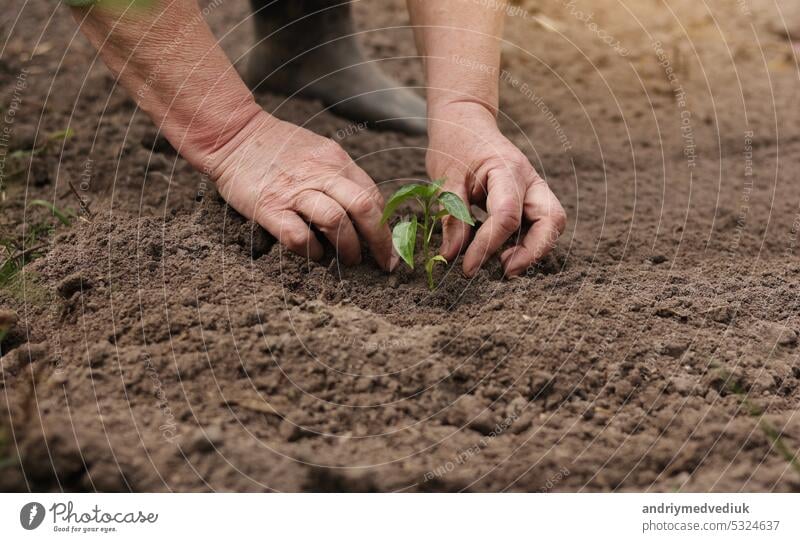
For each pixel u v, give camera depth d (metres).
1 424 1.61
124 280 2.06
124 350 1.83
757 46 4.39
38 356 1.86
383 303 2.10
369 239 2.13
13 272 2.24
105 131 3.18
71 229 2.40
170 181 2.83
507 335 1.90
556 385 1.84
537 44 4.29
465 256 2.15
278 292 2.01
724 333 2.04
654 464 1.68
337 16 3.34
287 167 2.19
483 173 2.23
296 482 1.58
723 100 3.87
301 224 2.12
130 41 2.12
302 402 1.74
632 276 2.32
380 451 1.67
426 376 1.80
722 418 1.78
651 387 1.86
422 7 2.48
